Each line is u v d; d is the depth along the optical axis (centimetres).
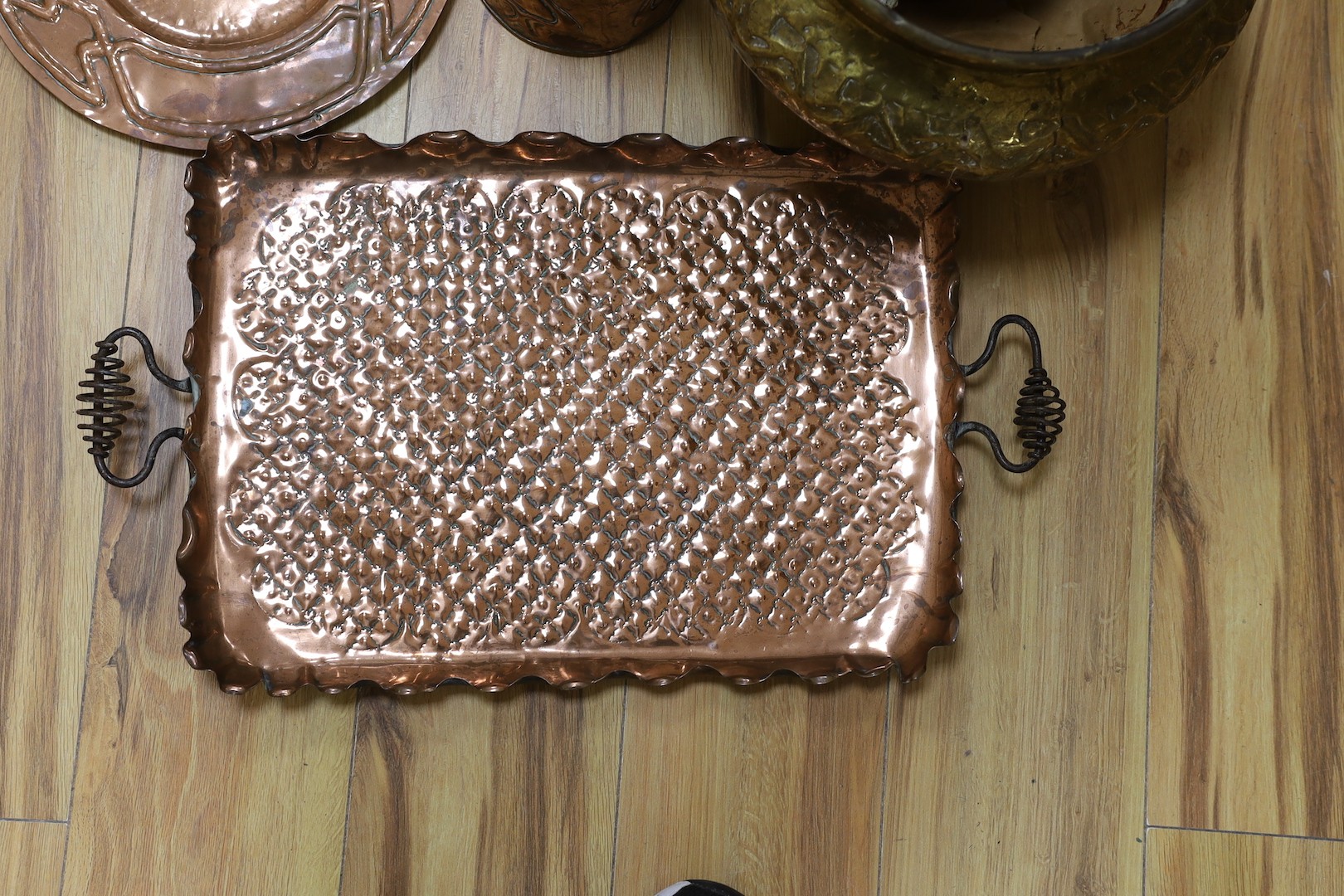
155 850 99
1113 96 85
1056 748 102
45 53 98
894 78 84
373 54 99
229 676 94
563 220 98
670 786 101
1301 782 102
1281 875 102
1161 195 105
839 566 98
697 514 98
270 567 96
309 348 97
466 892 100
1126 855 102
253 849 99
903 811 102
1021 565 103
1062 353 104
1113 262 104
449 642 97
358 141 96
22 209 100
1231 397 104
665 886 101
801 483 98
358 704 100
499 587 97
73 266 100
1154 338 104
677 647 97
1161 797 103
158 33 98
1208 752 103
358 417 97
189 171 94
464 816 100
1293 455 104
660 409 98
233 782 100
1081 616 103
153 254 101
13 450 100
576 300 98
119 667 99
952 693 102
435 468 97
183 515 94
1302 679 103
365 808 100
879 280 99
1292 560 103
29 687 99
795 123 103
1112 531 103
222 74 98
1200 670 103
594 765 101
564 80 102
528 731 101
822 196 99
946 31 85
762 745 102
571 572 97
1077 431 104
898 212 100
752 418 99
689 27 103
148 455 93
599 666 97
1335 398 104
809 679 96
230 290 97
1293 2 105
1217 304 104
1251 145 105
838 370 99
